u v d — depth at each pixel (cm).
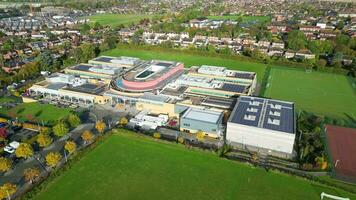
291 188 10662
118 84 19088
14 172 11625
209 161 12262
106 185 10825
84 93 18338
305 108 17388
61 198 10162
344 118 16212
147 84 18425
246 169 11738
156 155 12688
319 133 13900
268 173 11488
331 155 12812
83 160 12294
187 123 14438
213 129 13962
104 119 16062
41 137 12900
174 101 16600
